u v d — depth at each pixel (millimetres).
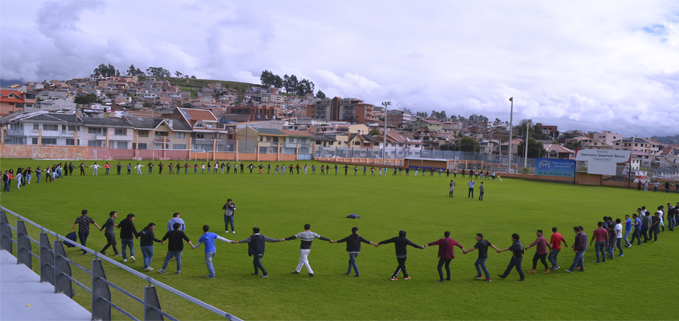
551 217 24734
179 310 9398
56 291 8805
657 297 11531
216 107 183125
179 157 75562
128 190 32000
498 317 9812
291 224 20328
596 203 33188
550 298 11203
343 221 21484
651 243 18812
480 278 12656
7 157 57438
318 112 169625
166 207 24438
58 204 24094
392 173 67062
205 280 11664
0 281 9398
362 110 158000
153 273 12133
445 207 27859
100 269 7641
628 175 53781
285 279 11984
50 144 65000
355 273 12664
